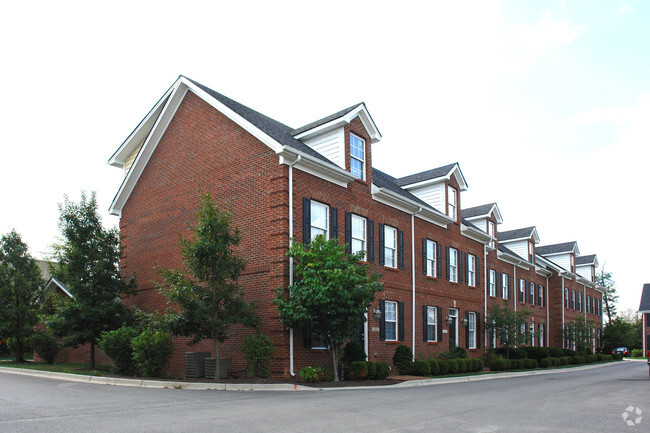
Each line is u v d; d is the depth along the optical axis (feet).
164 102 74.84
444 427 29.43
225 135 65.46
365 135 72.28
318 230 62.54
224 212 54.29
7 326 82.99
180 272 53.83
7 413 31.96
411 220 81.61
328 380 55.72
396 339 74.54
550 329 151.23
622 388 57.77
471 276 101.40
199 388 48.11
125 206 79.46
